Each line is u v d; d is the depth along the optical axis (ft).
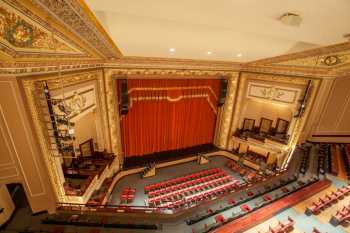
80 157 28.55
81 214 20.85
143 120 35.81
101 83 27.89
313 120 38.11
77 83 22.48
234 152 41.37
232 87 37.99
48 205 19.57
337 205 26.22
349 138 40.73
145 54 25.75
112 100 30.12
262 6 8.86
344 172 32.91
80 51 17.39
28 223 19.16
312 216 24.54
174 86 35.40
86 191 21.84
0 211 18.34
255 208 24.95
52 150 18.72
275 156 36.81
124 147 35.81
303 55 24.13
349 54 20.62
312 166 34.17
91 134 30.35
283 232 22.12
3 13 8.44
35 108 16.34
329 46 19.20
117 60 27.91
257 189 29.96
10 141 16.05
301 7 8.27
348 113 39.22
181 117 39.14
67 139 18.88
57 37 12.63
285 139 33.94
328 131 40.34
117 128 31.99
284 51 23.34
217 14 10.81
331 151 38.37
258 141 35.99
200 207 25.46
